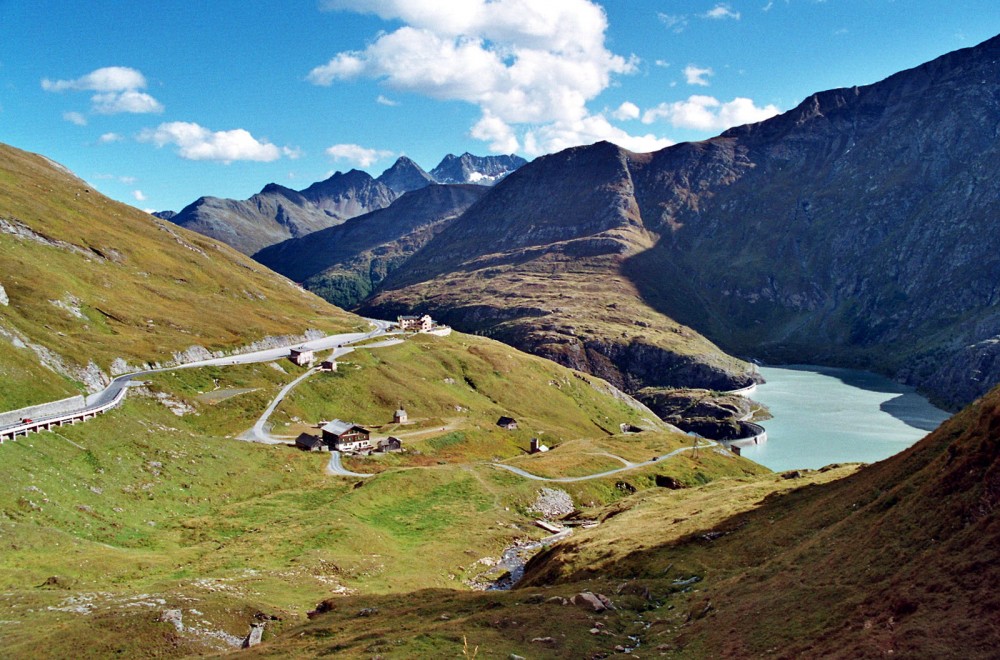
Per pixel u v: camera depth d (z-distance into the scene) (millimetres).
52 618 54000
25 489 77750
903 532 41625
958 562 34719
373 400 189625
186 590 61406
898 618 33312
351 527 93562
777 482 90875
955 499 40250
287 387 176875
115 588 63844
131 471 97125
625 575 62375
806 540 53375
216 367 172375
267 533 88938
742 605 44062
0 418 96688
